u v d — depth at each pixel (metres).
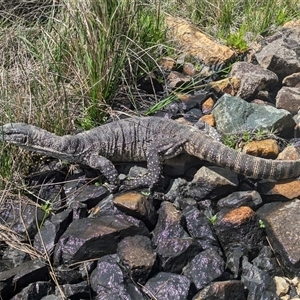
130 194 1.49
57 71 1.84
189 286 1.30
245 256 1.39
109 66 1.83
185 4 2.55
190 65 2.08
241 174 1.52
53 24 2.06
